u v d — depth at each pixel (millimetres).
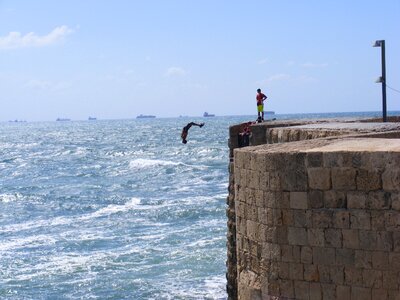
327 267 13078
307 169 13180
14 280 36656
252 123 27375
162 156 116875
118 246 43594
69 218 54688
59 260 40469
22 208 60656
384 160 12430
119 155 123688
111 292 34219
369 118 27484
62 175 91062
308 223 13227
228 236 24344
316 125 22688
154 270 37562
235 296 23844
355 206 12742
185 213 53656
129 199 63031
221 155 112188
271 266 13758
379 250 12547
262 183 13859
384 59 24953
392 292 12469
